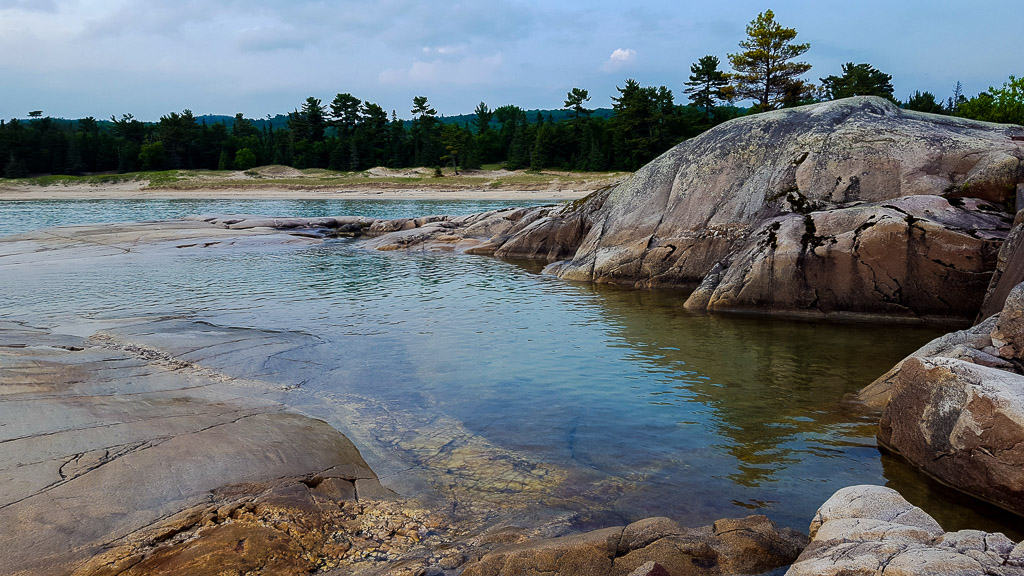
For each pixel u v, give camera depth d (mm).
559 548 4480
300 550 4574
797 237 13023
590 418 7582
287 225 31688
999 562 3521
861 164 14359
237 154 102750
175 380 8414
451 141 100750
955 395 5816
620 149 88688
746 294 13266
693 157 17281
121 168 104000
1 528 4387
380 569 4438
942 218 12023
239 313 13398
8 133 99625
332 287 16781
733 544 4566
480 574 4305
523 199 64312
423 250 25422
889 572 3555
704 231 16031
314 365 9664
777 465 6301
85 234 27438
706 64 84625
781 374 9125
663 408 7879
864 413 7621
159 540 4477
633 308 13945
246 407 7523
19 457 5398
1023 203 12281
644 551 4453
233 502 5047
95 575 4062
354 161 103188
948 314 11977
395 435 7105
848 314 12586
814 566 3857
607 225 18438
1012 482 5215
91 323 12156
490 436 7082
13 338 9930
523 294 15750
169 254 23625
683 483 5949
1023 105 40719
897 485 5844
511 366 9695
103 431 6113
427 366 9688
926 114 15930
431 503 5539
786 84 63094
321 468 5957
